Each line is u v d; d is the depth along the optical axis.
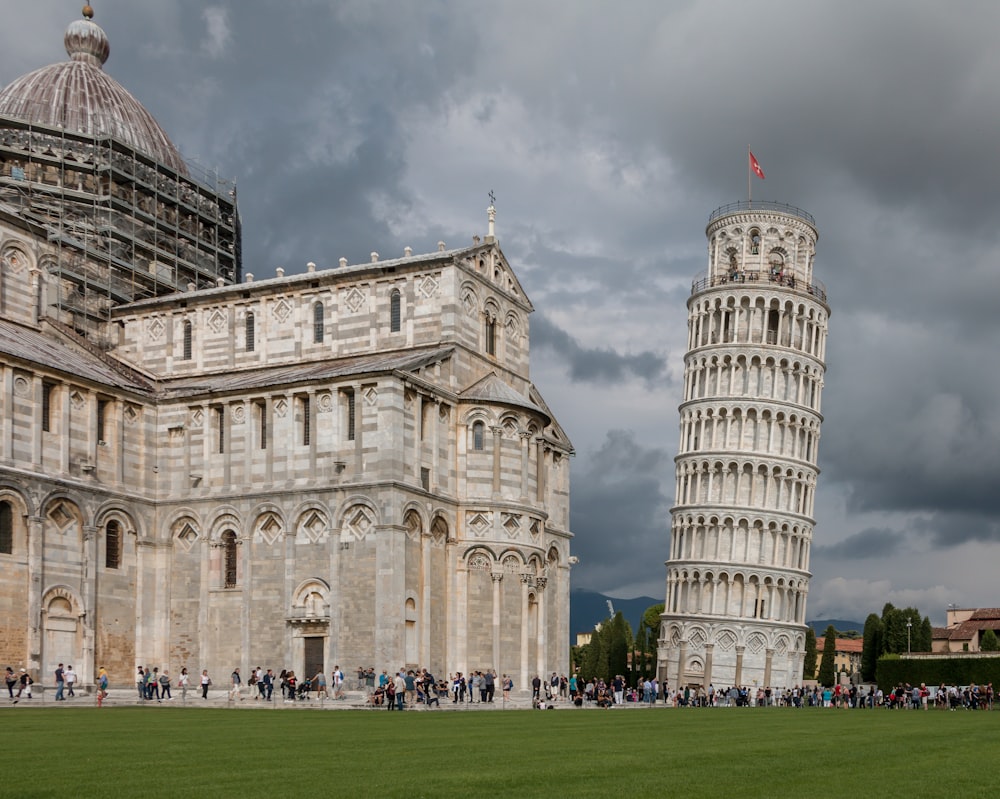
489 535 74.56
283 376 75.12
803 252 142.50
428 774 22.42
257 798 18.86
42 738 31.02
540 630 77.81
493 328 82.50
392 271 78.62
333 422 70.38
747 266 141.25
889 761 27.27
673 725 43.12
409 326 77.81
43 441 67.69
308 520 70.12
